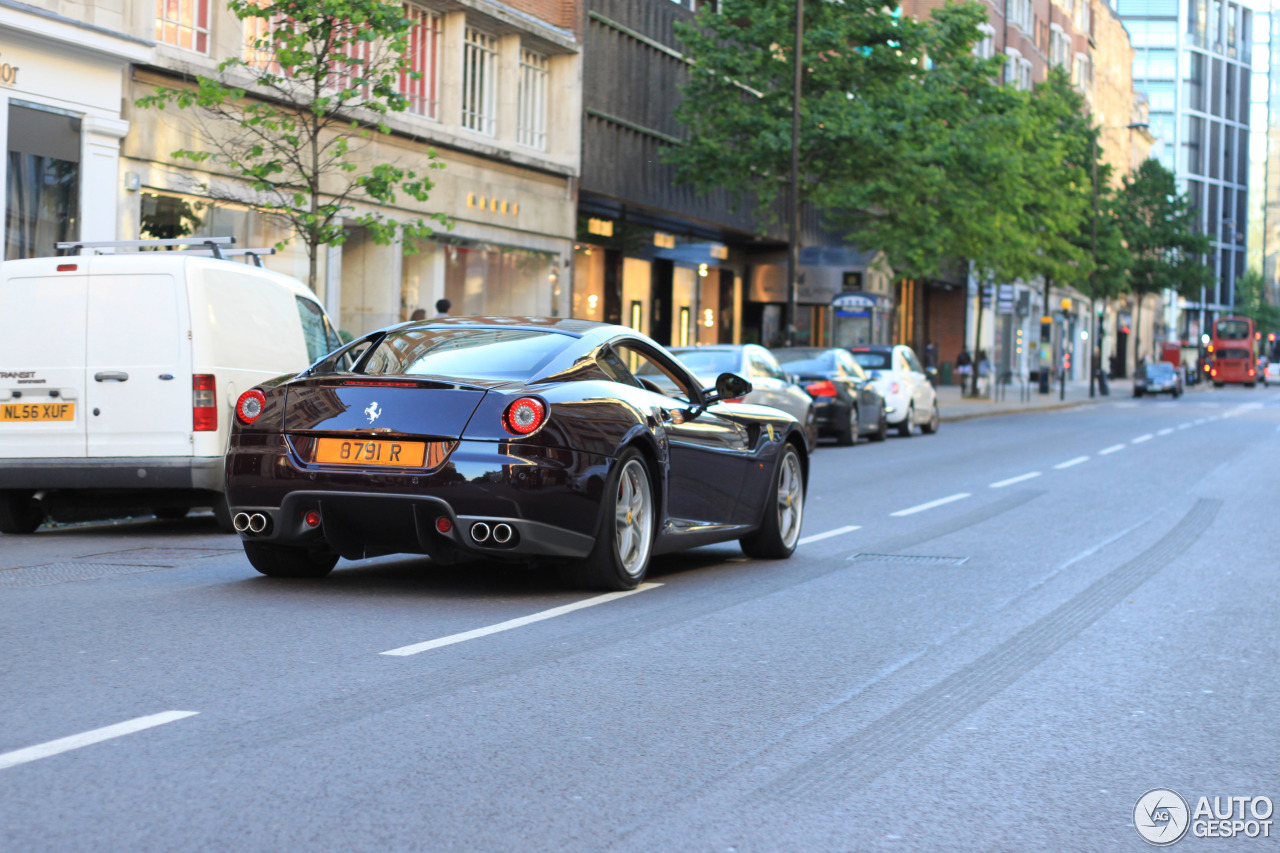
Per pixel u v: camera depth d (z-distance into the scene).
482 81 28.69
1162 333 123.69
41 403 10.79
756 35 32.03
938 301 63.12
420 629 6.81
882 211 40.56
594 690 5.66
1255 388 96.19
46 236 18.31
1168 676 6.33
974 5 33.81
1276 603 8.52
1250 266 153.00
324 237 17.20
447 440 7.31
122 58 19.08
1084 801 4.38
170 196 20.39
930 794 4.39
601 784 4.36
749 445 9.52
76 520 12.00
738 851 3.78
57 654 6.01
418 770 4.43
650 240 35.88
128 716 4.96
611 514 7.80
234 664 5.89
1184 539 11.78
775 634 7.06
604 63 32.72
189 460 10.68
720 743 4.92
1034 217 44.34
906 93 32.22
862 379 26.91
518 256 29.61
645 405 8.26
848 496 15.66
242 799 4.07
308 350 12.17
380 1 16.88
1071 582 9.20
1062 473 19.30
